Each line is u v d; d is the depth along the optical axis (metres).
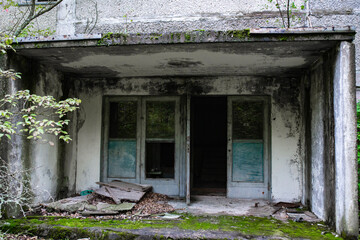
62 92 5.47
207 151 10.89
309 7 5.22
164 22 5.52
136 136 5.88
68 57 4.47
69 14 5.79
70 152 5.72
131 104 5.94
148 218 4.36
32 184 4.60
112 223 4.04
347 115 3.55
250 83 5.59
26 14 5.89
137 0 5.62
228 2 5.39
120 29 5.61
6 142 4.15
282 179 5.44
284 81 5.56
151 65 4.90
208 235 3.62
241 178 5.67
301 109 5.42
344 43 3.59
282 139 5.49
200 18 5.43
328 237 3.55
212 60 4.55
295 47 3.90
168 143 5.84
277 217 4.48
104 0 5.71
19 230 3.83
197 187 7.07
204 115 12.16
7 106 4.12
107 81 5.90
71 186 5.75
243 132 5.70
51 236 3.76
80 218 4.28
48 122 3.56
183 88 5.70
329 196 4.00
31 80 4.58
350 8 5.14
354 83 3.56
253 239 3.53
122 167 5.88
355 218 3.48
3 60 4.09
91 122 5.91
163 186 5.75
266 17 5.30
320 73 4.36
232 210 4.84
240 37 3.66
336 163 3.75
